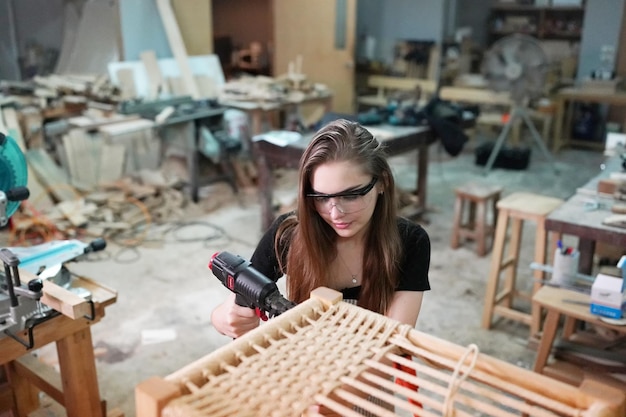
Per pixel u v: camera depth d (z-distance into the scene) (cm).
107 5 496
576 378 216
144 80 497
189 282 348
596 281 202
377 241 126
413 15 759
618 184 259
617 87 623
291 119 543
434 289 340
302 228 124
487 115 685
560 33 730
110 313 310
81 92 441
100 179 464
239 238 415
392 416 70
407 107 454
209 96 544
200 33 563
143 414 72
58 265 173
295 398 72
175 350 278
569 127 682
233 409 69
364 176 113
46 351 274
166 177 490
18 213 403
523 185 547
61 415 213
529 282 349
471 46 758
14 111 411
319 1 653
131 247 396
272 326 87
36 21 523
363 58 779
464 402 73
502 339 287
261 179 408
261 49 768
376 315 91
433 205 492
